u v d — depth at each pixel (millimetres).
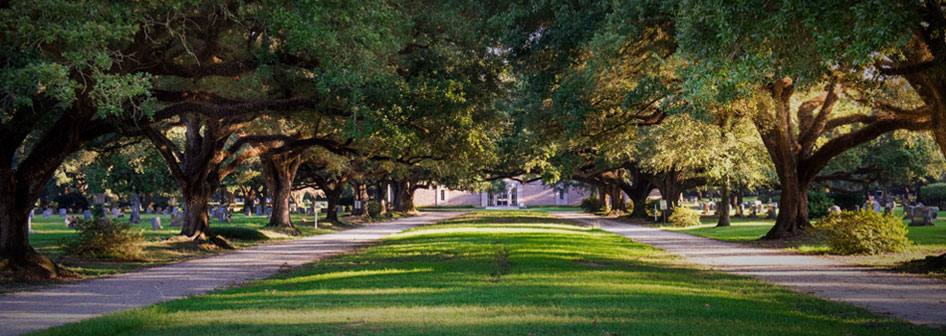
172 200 74188
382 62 14992
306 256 21281
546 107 21438
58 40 11531
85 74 12672
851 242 18844
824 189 47000
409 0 17641
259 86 17891
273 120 26344
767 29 9430
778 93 21672
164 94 16062
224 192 83938
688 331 7023
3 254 14539
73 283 14070
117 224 20234
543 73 18047
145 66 14555
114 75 10562
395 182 68375
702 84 10383
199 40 15164
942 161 42281
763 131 24703
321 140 24609
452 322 7691
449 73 18984
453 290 11258
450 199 108938
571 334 6879
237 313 8797
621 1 15273
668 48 15953
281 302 9977
